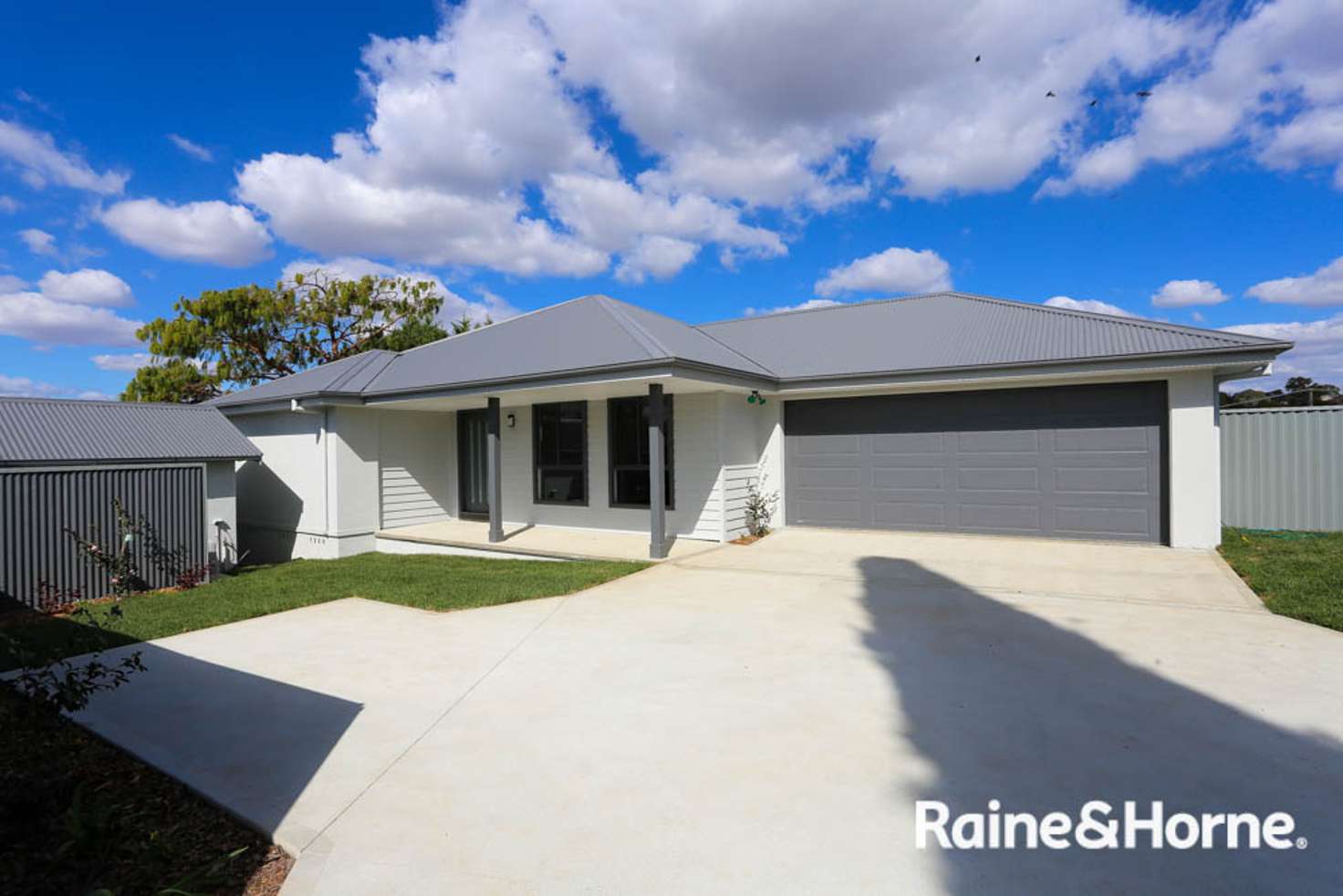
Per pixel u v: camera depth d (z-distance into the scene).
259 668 5.42
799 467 12.77
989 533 11.20
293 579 9.91
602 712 4.35
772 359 12.88
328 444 12.77
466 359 12.58
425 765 3.66
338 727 4.19
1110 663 5.04
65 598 8.80
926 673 4.92
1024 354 10.34
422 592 8.26
